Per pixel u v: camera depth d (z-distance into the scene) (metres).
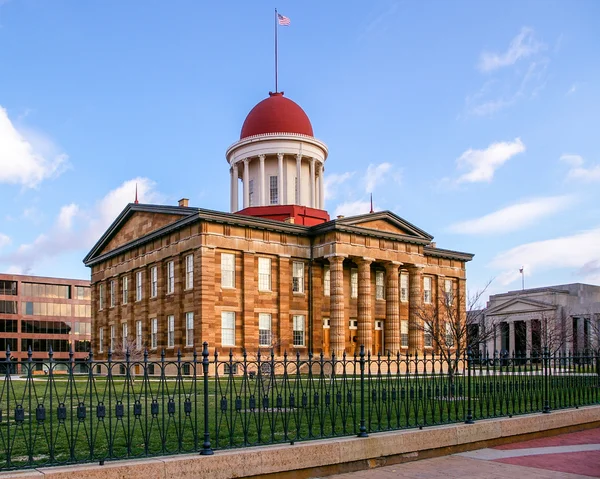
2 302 119.25
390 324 57.09
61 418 10.52
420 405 20.31
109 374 11.18
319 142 67.81
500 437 15.88
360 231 54.47
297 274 55.28
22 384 36.44
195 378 11.70
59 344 125.06
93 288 71.19
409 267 59.78
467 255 71.19
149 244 57.56
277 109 68.62
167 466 10.34
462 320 63.47
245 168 66.75
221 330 49.34
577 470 12.82
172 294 53.47
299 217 62.34
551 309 108.12
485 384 17.55
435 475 12.29
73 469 9.55
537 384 19.20
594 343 91.44
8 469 9.58
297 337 54.44
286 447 11.84
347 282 58.81
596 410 19.20
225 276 50.50
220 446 12.14
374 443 13.10
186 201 56.97
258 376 15.36
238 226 51.38
